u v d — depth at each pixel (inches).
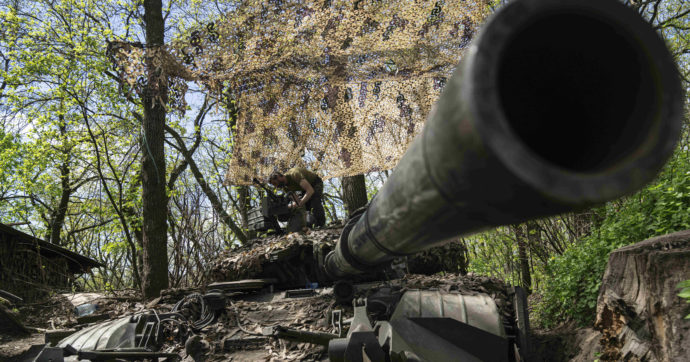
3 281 442.3
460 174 29.7
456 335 142.9
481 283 194.2
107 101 695.1
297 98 258.7
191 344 164.6
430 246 55.4
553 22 27.3
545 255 389.7
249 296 224.2
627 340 136.6
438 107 31.7
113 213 716.7
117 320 189.5
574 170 28.3
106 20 701.3
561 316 250.5
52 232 813.2
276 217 283.7
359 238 73.6
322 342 135.2
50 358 134.0
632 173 26.7
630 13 27.0
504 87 30.8
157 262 374.3
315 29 241.9
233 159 272.7
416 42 236.7
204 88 268.8
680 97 28.0
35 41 666.2
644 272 131.6
